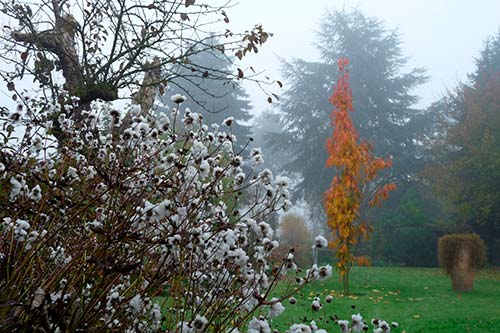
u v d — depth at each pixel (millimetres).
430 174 21734
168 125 2332
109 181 1917
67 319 1744
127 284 2195
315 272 1929
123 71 5086
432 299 9102
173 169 2258
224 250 2072
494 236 19750
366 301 8430
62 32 5156
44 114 2877
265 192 2275
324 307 7023
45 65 4844
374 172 9625
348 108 9773
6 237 1992
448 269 10742
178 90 22094
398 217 20953
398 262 19859
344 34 30266
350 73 29578
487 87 22188
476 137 20062
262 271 2191
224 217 2312
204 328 1886
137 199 1971
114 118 2309
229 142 2525
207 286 2334
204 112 23766
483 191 18859
